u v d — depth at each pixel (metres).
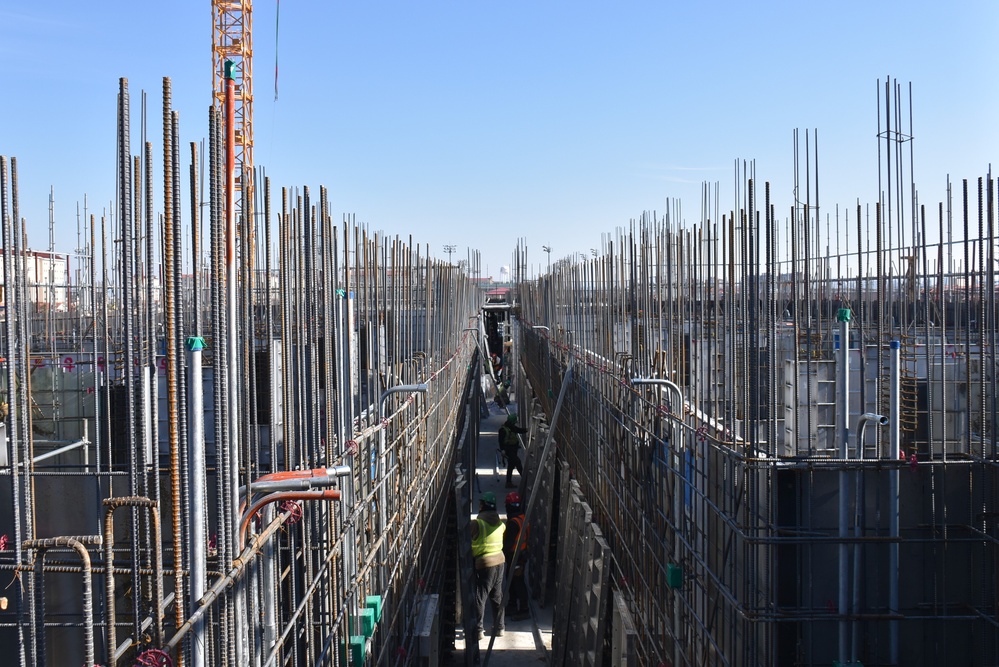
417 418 10.26
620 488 10.02
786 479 5.36
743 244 5.71
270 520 4.64
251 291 5.13
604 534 11.14
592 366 12.55
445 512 13.48
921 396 9.86
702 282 8.84
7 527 5.52
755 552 5.27
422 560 10.54
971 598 5.38
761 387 8.90
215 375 3.80
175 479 3.44
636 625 8.66
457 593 12.39
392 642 7.92
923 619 5.31
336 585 5.88
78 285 17.45
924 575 5.41
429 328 12.66
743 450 5.64
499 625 11.73
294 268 5.95
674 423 7.72
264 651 4.57
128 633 5.09
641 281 9.45
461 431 18.55
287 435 5.13
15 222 4.69
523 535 12.68
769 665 5.20
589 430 12.99
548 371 20.86
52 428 11.36
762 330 9.16
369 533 7.31
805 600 5.37
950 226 9.67
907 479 5.40
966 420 5.64
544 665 11.09
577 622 9.84
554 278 20.41
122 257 3.84
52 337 15.34
